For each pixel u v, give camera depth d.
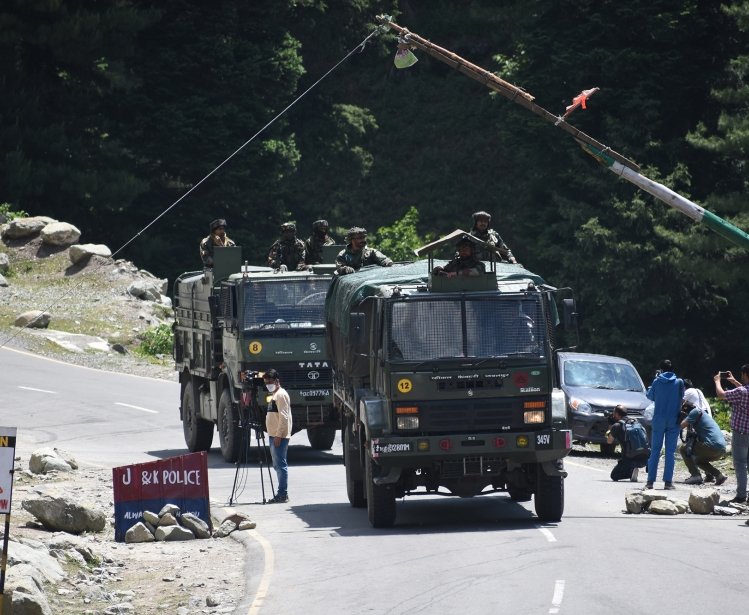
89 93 199.62
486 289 54.22
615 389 87.56
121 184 190.12
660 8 166.88
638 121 164.50
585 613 36.47
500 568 43.56
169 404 107.81
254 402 75.19
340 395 64.44
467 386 53.12
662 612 36.53
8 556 44.28
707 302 160.62
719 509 58.69
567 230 162.00
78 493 64.50
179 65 194.00
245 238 199.62
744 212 141.62
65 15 189.00
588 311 161.12
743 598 38.41
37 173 187.00
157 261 199.62
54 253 174.12
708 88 168.25
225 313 77.75
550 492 54.84
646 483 70.62
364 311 57.09
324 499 65.00
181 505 55.53
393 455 52.62
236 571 47.06
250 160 196.38
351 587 41.66
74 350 139.25
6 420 95.75
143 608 41.53
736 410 61.75
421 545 49.16
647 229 155.12
